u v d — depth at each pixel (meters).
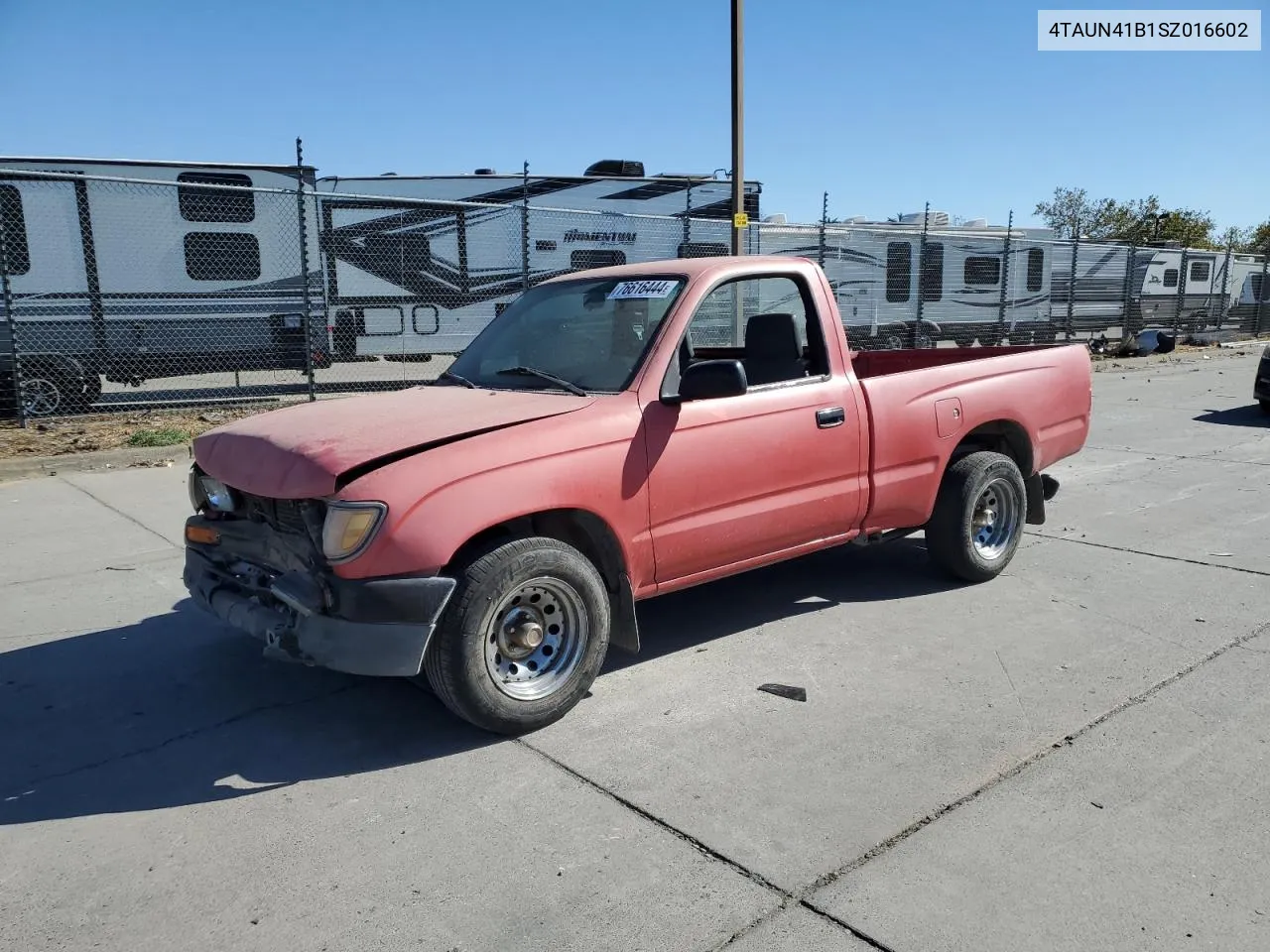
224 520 4.19
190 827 3.22
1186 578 5.70
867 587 5.66
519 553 3.69
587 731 3.87
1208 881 2.80
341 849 3.07
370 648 3.46
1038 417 5.76
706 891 2.81
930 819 3.16
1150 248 25.78
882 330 20.80
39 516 7.59
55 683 4.44
